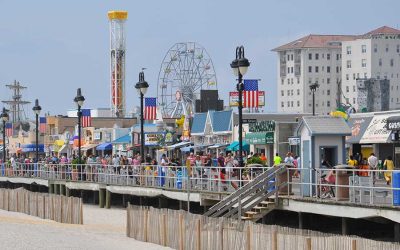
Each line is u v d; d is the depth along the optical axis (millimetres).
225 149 113125
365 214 48062
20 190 90562
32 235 65125
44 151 182625
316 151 56594
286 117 130750
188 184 60250
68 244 59000
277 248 43062
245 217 55812
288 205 55344
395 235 47344
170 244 55406
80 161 101000
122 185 86125
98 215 84375
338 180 50969
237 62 60469
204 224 49938
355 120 102812
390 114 97312
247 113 133250
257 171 61031
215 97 148875
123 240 61281
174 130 137875
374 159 62688
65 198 77750
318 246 40625
